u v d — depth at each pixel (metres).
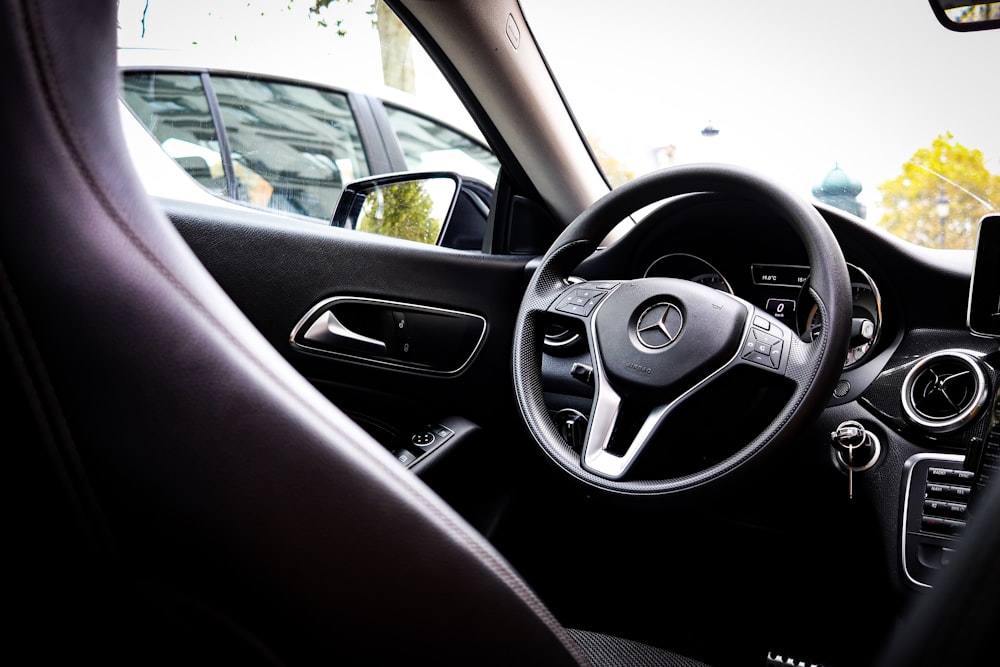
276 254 1.57
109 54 0.39
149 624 0.39
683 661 1.12
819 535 1.43
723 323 1.22
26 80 0.35
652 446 1.21
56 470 0.36
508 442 1.75
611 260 1.72
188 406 0.37
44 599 0.38
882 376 1.38
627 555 1.65
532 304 1.41
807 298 1.22
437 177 1.86
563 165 1.76
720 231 1.57
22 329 0.35
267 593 0.39
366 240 1.64
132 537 0.37
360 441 0.43
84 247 0.36
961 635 0.41
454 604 0.43
